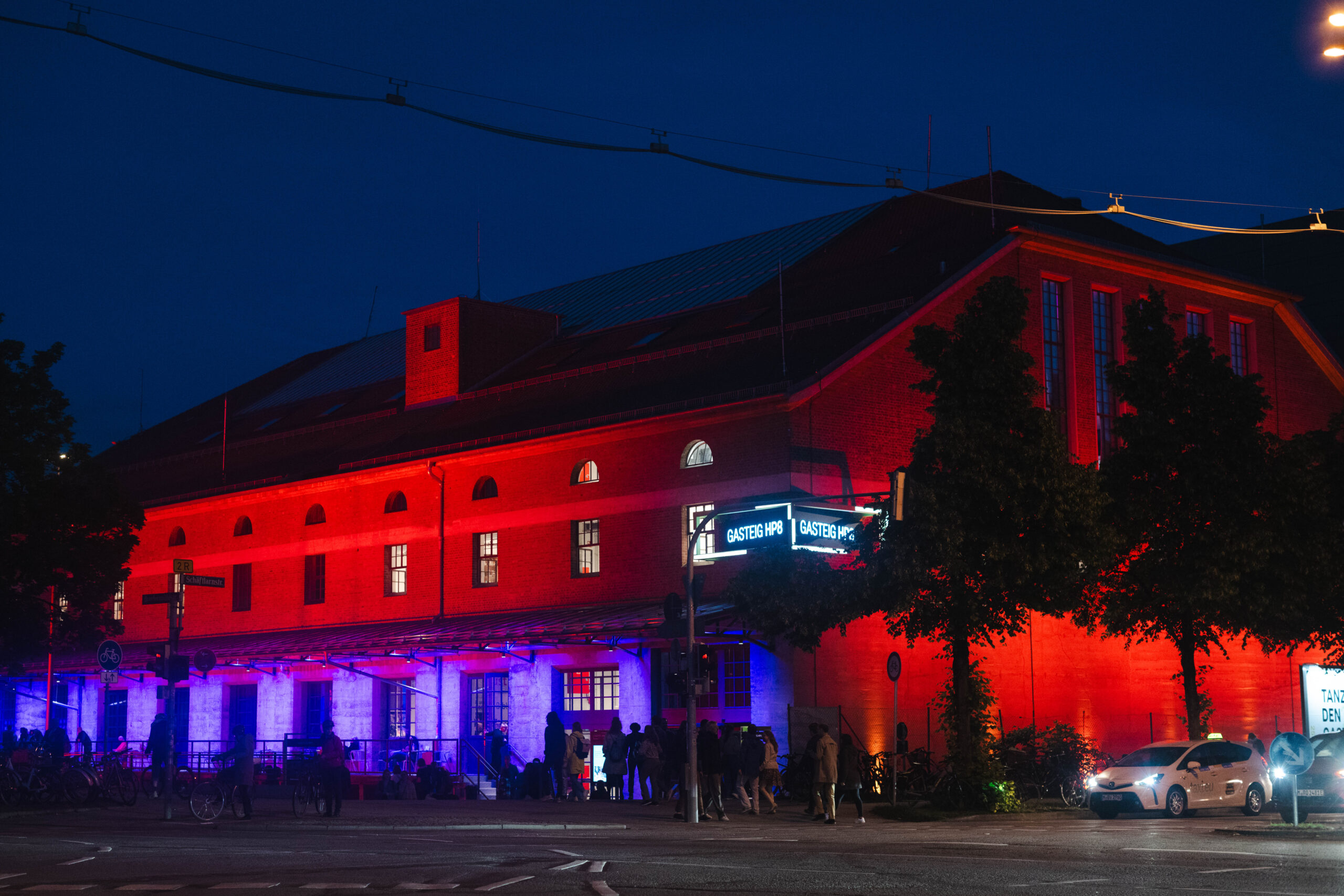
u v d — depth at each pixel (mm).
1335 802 25203
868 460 36688
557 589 40781
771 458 35500
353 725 45031
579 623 36906
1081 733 40344
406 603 45375
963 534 29219
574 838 23047
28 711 56625
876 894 13930
